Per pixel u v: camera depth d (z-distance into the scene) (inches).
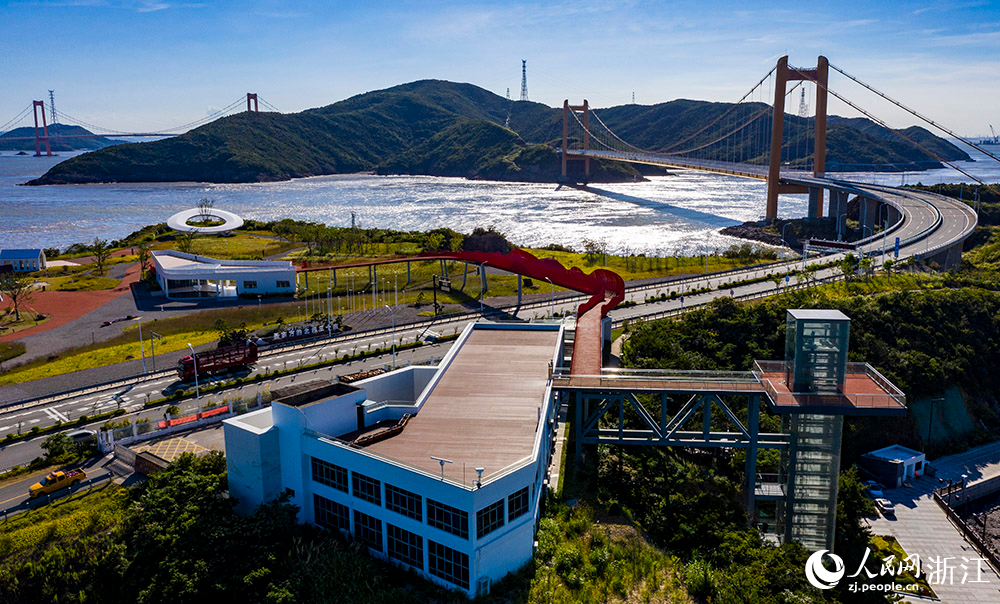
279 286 7406.5
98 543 2802.7
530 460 2642.7
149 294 7504.9
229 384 4749.0
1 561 2736.2
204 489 2982.3
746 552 2778.1
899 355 5187.0
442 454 2728.8
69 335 6038.4
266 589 2532.0
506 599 2465.6
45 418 4274.1
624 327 5728.3
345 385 3191.4
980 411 5182.1
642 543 2866.6
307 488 2987.2
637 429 3814.0
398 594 2456.9
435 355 5315.0
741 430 3336.6
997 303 6102.4
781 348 5275.6
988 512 4173.2
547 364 3786.9
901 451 4485.7
